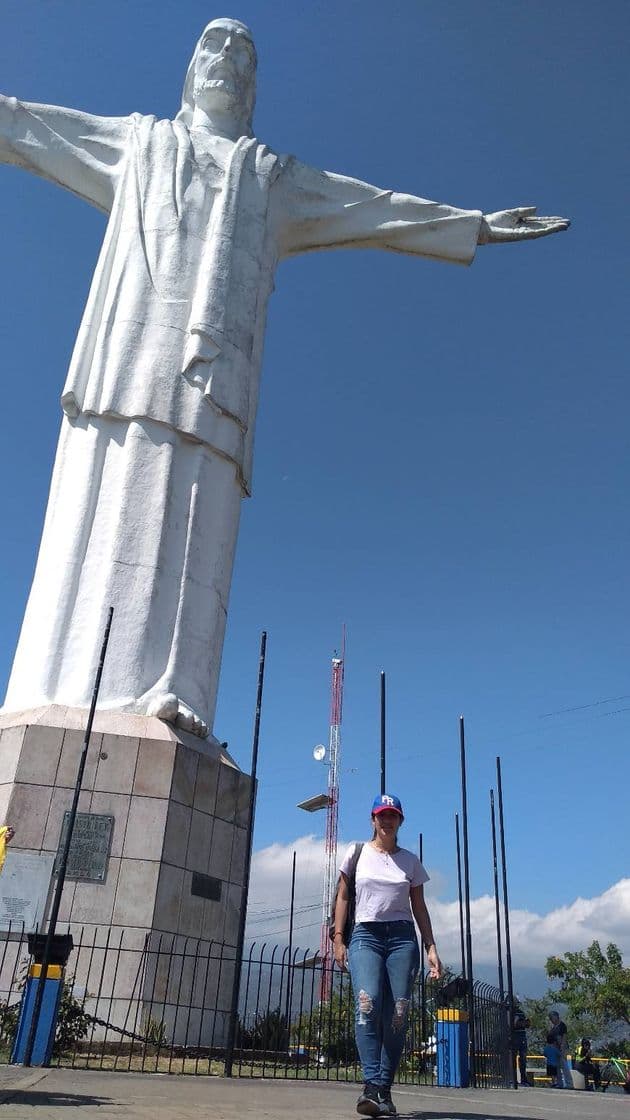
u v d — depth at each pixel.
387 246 23.64
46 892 14.24
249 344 20.31
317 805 50.31
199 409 19.00
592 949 49.28
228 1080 10.28
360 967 6.38
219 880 15.93
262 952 12.73
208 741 17.30
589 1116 7.55
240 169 21.38
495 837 17.89
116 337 19.17
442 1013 13.80
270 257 21.78
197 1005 14.67
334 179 23.06
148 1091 7.84
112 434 18.66
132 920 14.35
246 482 20.23
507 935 17.16
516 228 23.84
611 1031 54.88
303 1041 15.08
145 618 17.28
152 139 21.19
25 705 16.55
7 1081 7.70
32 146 21.05
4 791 14.92
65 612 17.27
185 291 19.75
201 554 18.53
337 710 52.72
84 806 14.98
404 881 6.57
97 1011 13.48
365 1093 6.17
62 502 18.53
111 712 16.16
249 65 23.50
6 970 13.59
